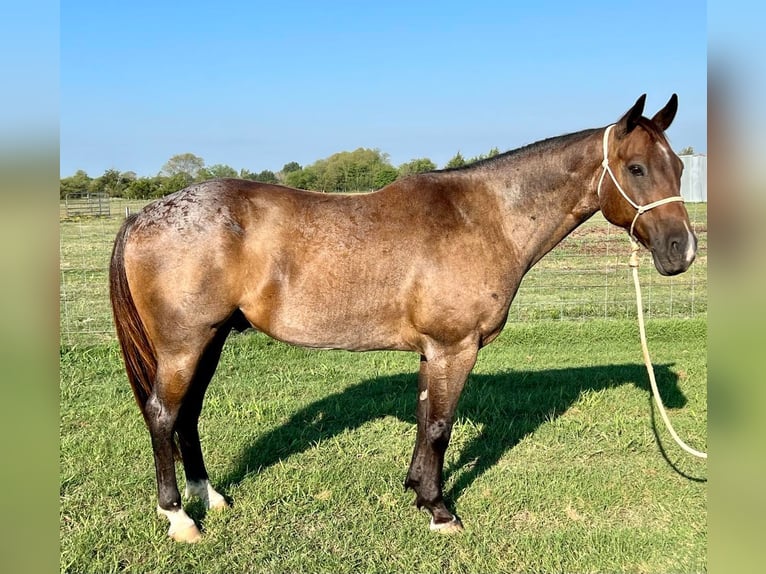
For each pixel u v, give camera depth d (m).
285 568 3.21
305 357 7.12
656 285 10.94
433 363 3.39
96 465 4.27
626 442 4.69
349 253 3.25
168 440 3.37
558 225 3.54
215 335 3.33
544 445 4.69
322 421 5.17
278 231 3.24
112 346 7.05
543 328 7.96
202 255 3.13
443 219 3.35
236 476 4.16
